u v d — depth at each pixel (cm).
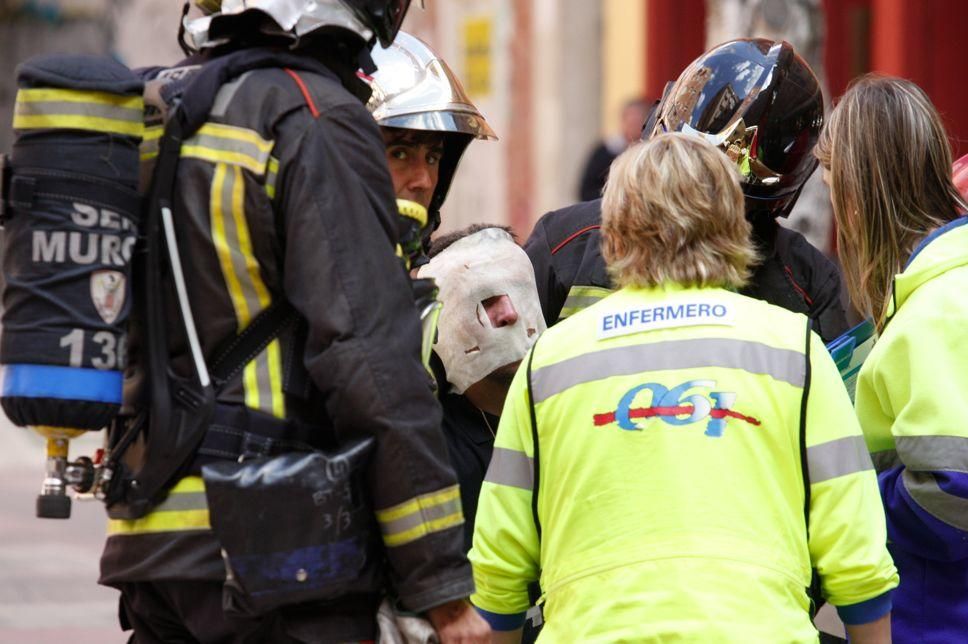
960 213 931
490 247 947
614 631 744
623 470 761
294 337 725
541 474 795
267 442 712
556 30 3931
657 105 1079
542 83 3975
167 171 720
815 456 765
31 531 2227
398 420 695
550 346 804
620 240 807
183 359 719
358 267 704
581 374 785
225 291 715
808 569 764
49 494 700
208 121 726
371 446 698
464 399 959
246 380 716
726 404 761
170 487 713
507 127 4091
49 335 682
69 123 686
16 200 686
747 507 750
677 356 773
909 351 848
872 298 935
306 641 709
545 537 793
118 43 4953
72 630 1706
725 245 793
